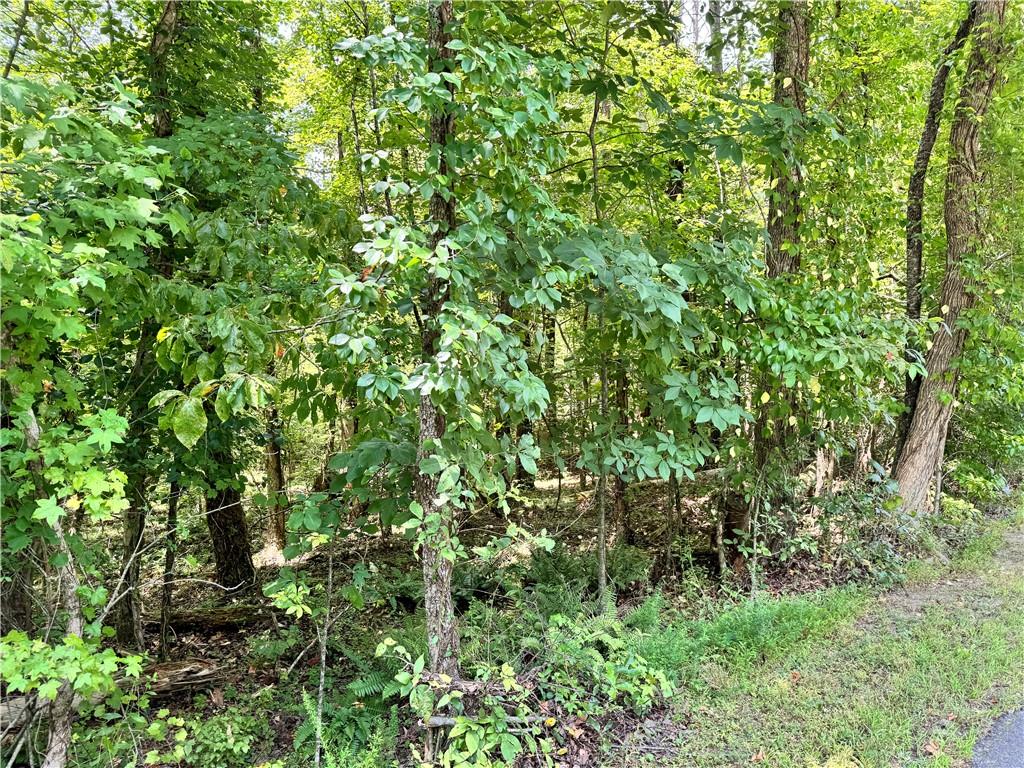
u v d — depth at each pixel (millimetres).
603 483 5168
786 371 4445
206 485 5004
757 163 5148
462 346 2545
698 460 4656
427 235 3207
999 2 6590
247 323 2693
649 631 4453
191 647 5711
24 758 3195
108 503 2461
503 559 5926
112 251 3373
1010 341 6895
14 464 2410
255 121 4734
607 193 5109
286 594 3363
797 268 6141
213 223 3494
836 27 6707
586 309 4918
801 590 5500
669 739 3561
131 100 2777
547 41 4461
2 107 2426
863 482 6512
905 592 5438
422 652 4105
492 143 2939
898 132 7730
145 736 3707
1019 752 3256
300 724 3992
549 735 3492
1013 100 6609
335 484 3693
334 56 8117
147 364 4766
